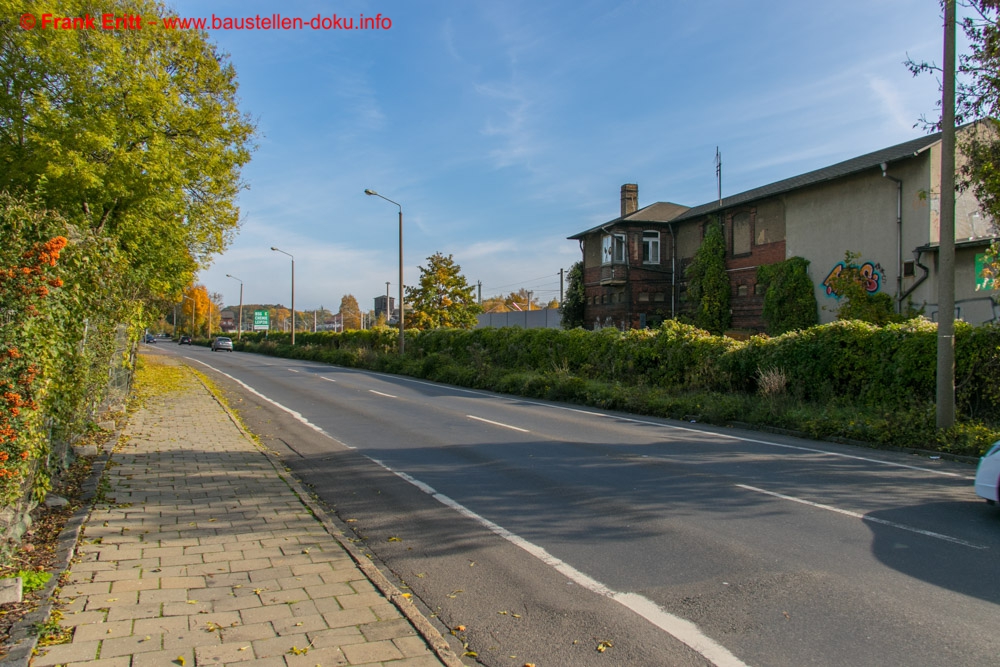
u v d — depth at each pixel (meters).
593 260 41.97
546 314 47.19
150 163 15.63
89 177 13.92
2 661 3.61
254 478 8.70
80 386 7.52
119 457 9.83
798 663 3.86
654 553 5.85
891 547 5.94
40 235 6.03
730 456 10.56
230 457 10.15
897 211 23.34
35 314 5.23
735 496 7.88
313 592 4.86
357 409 17.12
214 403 17.53
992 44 11.38
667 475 9.07
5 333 5.06
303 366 38.34
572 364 23.69
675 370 19.14
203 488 8.06
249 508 7.21
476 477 9.02
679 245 37.03
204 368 35.09
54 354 5.77
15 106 14.17
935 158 22.17
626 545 6.08
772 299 28.20
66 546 5.67
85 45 15.37
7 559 5.12
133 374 18.44
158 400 18.08
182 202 18.61
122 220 16.98
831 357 14.80
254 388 23.28
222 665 3.70
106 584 4.88
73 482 8.02
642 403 16.69
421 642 4.06
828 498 7.78
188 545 5.90
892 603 4.69
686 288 35.94
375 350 41.47
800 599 4.79
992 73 11.70
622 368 21.08
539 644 4.18
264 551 5.79
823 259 26.48
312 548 5.91
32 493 5.85
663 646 4.11
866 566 5.45
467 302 46.38
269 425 14.38
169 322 123.06
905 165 23.12
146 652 3.82
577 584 5.17
